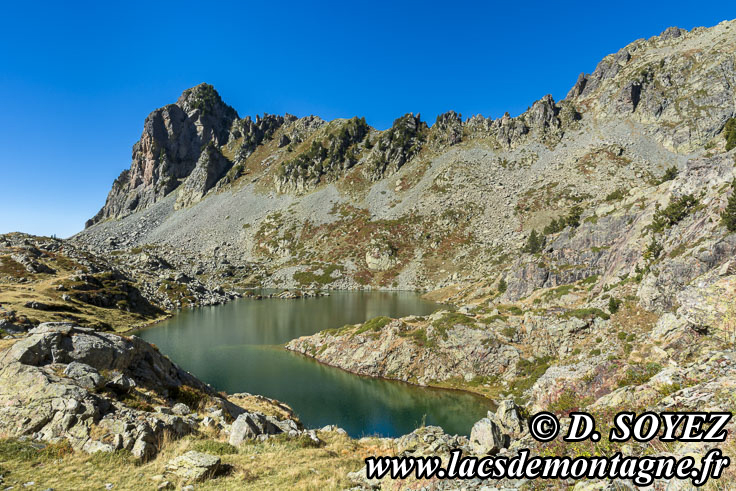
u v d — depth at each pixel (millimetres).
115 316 93625
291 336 82750
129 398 21453
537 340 51844
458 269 165000
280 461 17391
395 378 55031
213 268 195500
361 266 184625
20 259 106312
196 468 15000
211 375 57281
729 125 82000
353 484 14547
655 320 41281
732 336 17750
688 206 54844
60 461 15117
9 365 19875
